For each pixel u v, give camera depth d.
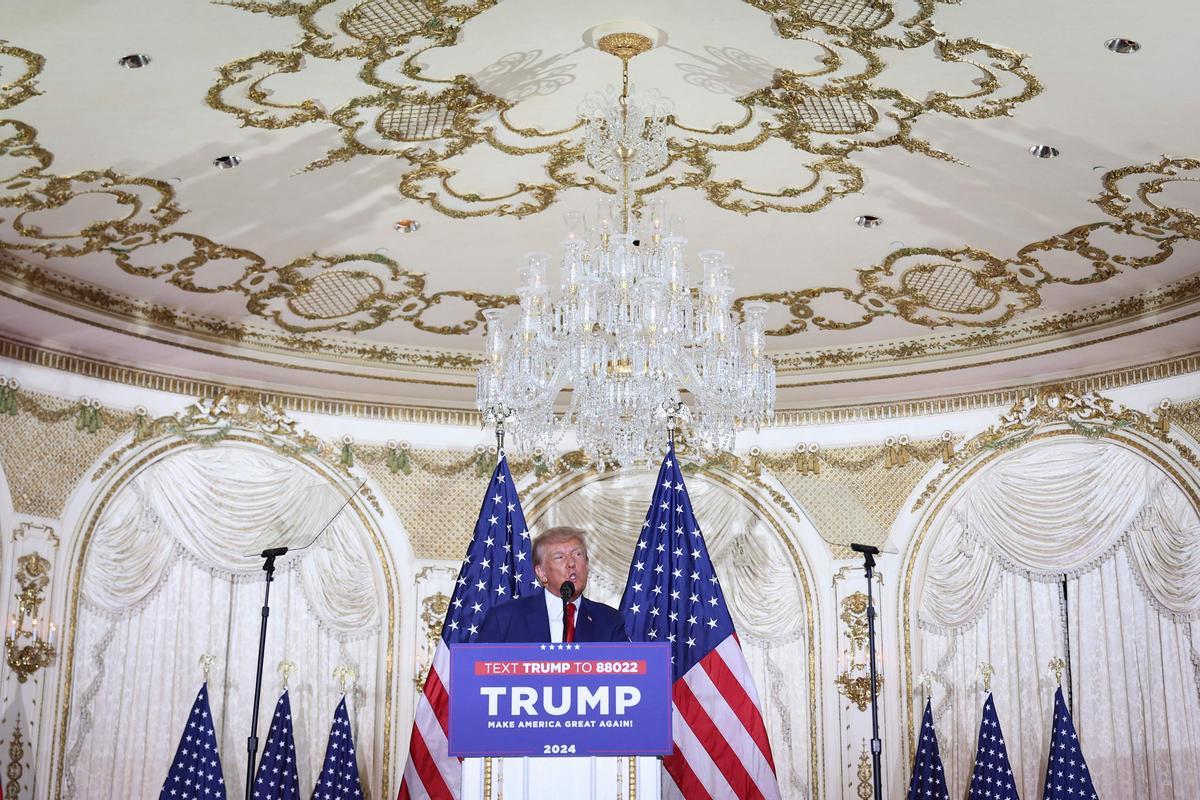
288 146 7.63
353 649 11.69
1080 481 11.05
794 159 8.03
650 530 9.29
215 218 8.66
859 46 6.52
